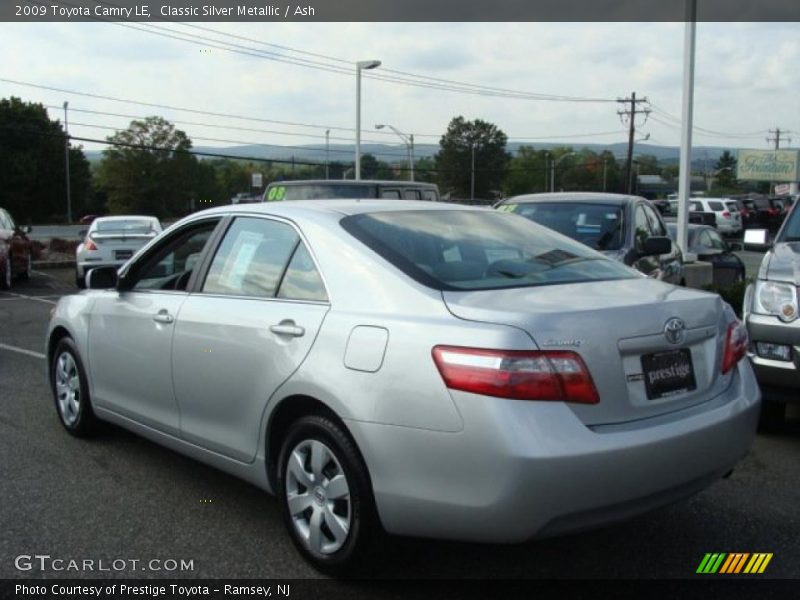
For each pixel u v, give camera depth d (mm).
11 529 4234
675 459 3389
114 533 4199
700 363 3703
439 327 3348
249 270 4320
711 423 3549
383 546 3570
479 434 3143
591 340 3287
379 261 3773
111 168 89938
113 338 5098
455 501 3221
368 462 3443
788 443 5805
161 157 90562
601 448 3166
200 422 4418
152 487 4832
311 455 3748
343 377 3539
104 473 5059
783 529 4293
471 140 102938
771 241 7066
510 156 105438
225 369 4168
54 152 82188
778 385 5574
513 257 4137
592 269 4215
